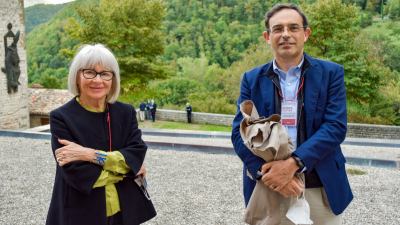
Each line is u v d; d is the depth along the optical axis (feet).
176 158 32.48
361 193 22.09
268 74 9.05
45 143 40.73
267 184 8.22
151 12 90.99
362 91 85.97
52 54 197.47
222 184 24.49
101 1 91.04
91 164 8.59
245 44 229.04
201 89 147.54
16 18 61.21
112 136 9.20
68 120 8.81
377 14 228.43
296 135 8.77
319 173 8.55
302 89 8.80
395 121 91.09
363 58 85.71
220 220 18.06
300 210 8.20
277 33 8.78
